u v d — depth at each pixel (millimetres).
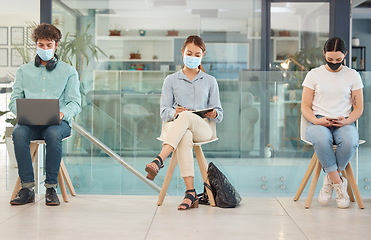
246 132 3812
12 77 3922
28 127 3080
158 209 2965
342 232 2410
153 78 4062
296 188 3787
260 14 5238
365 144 3729
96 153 3988
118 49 5180
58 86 3246
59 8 5074
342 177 3121
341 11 5152
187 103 3229
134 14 5191
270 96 3811
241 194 3812
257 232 2396
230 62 5246
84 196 3439
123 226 2506
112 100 4027
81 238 2264
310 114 3143
